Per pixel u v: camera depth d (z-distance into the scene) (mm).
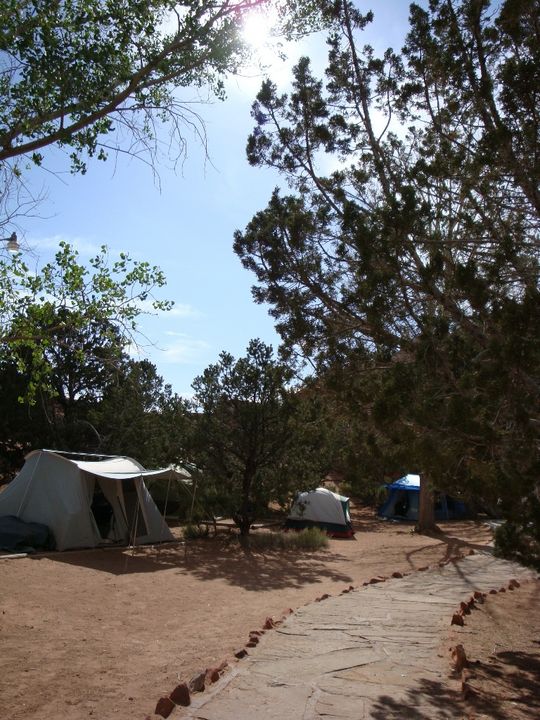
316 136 8227
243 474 20172
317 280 7914
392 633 7859
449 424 5211
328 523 22531
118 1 6113
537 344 4980
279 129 8484
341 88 8391
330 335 7730
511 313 5059
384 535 23219
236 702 5234
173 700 5293
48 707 5863
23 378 23812
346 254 7918
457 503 29453
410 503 28906
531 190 6160
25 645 8070
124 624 9539
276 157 8570
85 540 16328
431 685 5848
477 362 5531
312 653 6859
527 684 6082
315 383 8188
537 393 5281
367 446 7098
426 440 5555
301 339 7996
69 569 13797
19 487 17016
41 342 6551
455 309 6160
